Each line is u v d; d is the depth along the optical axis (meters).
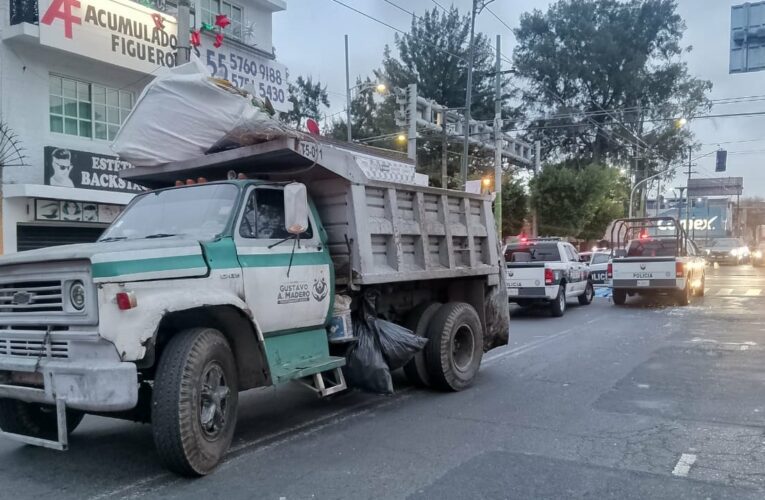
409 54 42.16
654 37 49.66
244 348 5.68
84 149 15.09
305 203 5.95
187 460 4.80
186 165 6.76
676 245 19.16
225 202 5.96
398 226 7.34
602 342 11.93
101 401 4.53
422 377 7.98
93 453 5.66
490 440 5.86
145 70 15.95
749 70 19.28
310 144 6.35
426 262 7.74
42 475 5.09
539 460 5.29
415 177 9.12
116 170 15.27
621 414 6.71
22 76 14.05
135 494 4.65
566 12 49.28
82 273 4.64
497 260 9.44
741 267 45.16
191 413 4.82
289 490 4.69
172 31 16.62
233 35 19.62
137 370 4.88
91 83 15.52
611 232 20.27
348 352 7.00
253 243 5.85
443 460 5.32
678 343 11.56
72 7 14.38
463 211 8.68
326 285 6.57
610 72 49.09
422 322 8.01
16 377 5.08
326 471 5.09
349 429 6.33
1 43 13.73
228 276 5.47
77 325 4.68
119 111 16.17
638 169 49.66
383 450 5.62
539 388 8.09
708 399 7.31
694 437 5.87
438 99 41.69
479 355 8.51
